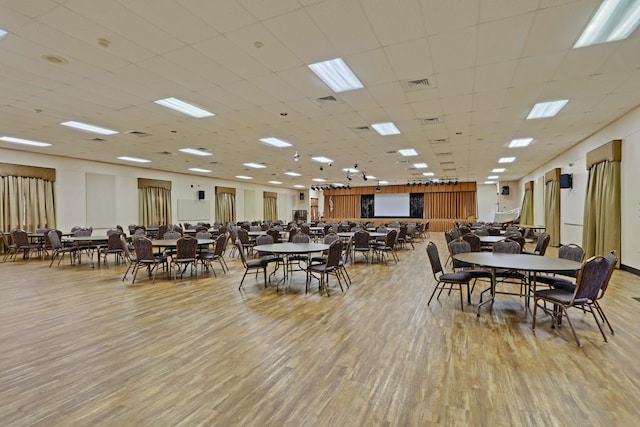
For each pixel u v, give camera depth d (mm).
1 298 4766
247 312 4078
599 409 2070
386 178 17422
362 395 2242
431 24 3195
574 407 2092
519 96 5172
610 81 4590
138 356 2854
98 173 11352
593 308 4090
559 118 6418
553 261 3844
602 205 6922
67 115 6031
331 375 2518
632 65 4086
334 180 18109
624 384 2363
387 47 3643
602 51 3732
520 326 3561
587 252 7617
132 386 2363
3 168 8938
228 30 3295
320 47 3643
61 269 7137
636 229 5969
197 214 15438
